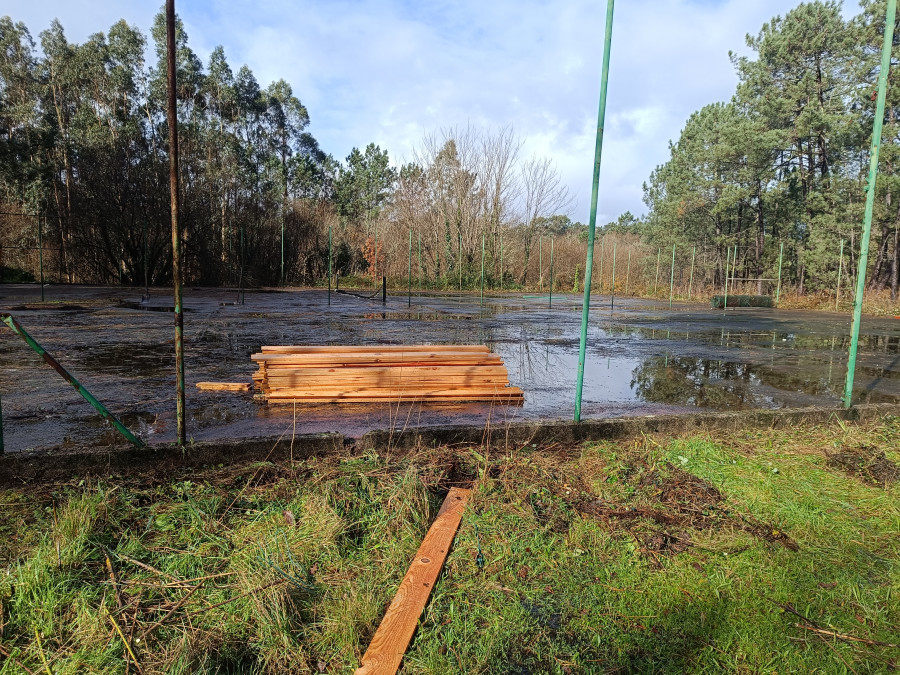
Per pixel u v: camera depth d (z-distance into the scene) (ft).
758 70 84.79
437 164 111.55
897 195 71.41
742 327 47.24
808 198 77.51
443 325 41.81
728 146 82.94
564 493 9.93
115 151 88.69
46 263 93.09
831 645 6.38
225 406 16.21
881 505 9.84
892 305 65.87
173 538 8.12
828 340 38.27
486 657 6.08
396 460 11.14
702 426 13.98
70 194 95.14
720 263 96.22
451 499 9.65
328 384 16.79
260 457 11.22
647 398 18.93
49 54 119.14
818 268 77.10
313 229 106.63
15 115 106.52
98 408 10.35
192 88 123.44
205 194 96.37
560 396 18.80
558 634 6.52
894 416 15.67
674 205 100.58
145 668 5.75
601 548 8.33
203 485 9.81
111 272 94.53
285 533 8.19
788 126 83.46
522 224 114.52
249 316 44.93
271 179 135.44
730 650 6.31
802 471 11.39
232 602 6.77
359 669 5.79
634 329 43.62
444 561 7.80
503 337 35.09
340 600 6.87
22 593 6.52
